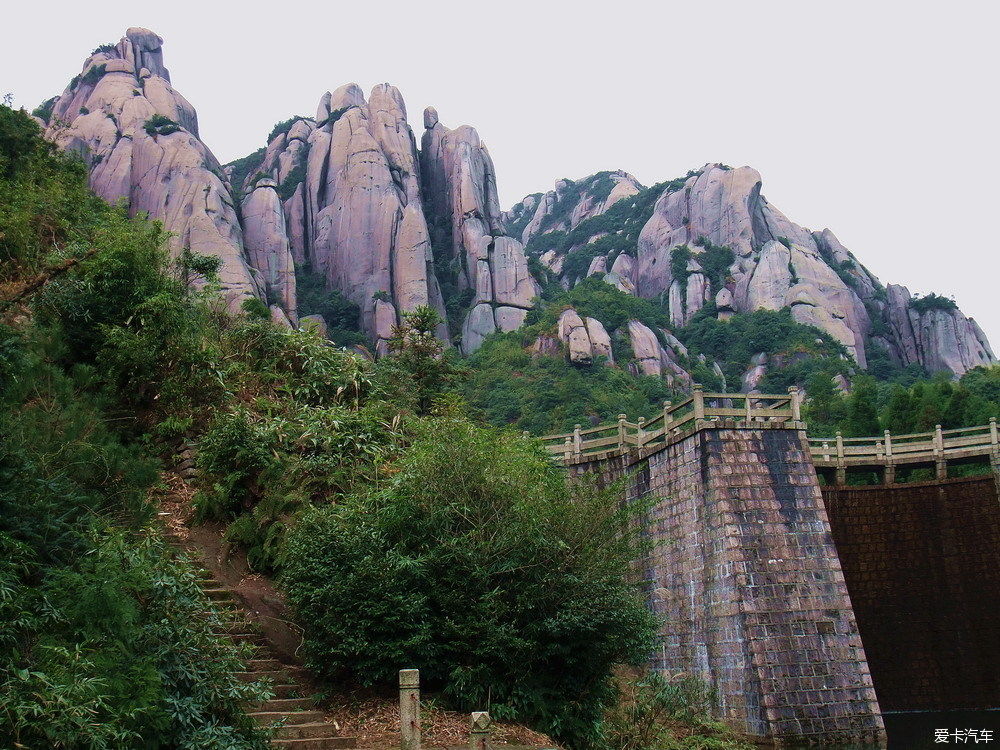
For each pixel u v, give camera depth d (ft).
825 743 65.77
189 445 55.88
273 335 68.33
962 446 97.81
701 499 74.23
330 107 394.32
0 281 58.34
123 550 32.68
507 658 42.16
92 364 57.47
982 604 92.48
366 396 67.56
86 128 299.58
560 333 304.30
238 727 32.81
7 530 31.37
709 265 422.82
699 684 67.41
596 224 514.27
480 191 376.89
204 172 282.15
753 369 352.28
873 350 395.14
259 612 44.75
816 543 72.18
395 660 41.01
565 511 46.65
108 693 27.73
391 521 44.32
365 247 321.93
